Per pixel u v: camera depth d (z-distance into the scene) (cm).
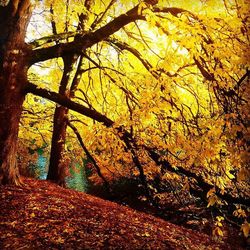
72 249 559
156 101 633
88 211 808
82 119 1466
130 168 1198
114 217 826
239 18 480
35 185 954
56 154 1277
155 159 770
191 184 758
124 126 746
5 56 792
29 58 826
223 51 538
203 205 1306
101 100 1251
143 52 976
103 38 811
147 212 1326
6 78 791
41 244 560
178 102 678
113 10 955
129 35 909
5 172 826
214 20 556
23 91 820
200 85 749
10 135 818
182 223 1207
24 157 1898
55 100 802
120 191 1658
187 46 543
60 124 1279
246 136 392
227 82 552
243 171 370
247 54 412
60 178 1278
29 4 831
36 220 658
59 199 834
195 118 661
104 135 893
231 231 1066
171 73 637
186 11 615
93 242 607
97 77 1270
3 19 813
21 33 816
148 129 773
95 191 1875
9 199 734
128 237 679
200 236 998
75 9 929
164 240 733
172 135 747
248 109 425
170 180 976
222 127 466
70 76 1228
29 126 1588
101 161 1262
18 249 530
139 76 838
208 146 475
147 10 554
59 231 627
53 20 1043
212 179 676
